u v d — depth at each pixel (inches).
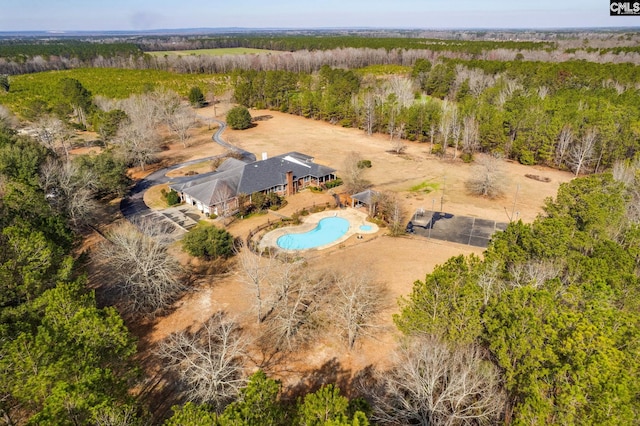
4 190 1900.8
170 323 1476.4
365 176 3053.6
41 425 703.7
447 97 5433.1
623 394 686.5
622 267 1234.0
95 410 746.8
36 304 1100.5
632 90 3919.8
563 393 725.3
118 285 1608.0
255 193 2448.3
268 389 809.5
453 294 1032.2
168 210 2485.2
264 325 1460.4
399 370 1043.3
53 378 845.8
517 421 764.0
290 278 1550.2
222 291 1670.8
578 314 873.5
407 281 1733.5
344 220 2367.1
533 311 912.3
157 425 1066.1
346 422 678.5
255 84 5565.9
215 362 1087.6
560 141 3110.2
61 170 2278.5
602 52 6786.4
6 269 1163.9
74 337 978.7
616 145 2913.4
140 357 1314.0
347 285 1656.0
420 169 3211.1
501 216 2394.2
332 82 5615.2
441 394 880.9
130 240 1614.2
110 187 2539.4
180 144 3971.5
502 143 3378.4
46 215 1633.9
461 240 2122.3
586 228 1521.9
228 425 709.3
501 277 1210.6
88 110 4333.2
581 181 1596.9
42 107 3917.3
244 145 3909.9
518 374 852.0
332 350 1339.8
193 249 1844.2
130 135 3272.6
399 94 4670.3
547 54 7111.2
